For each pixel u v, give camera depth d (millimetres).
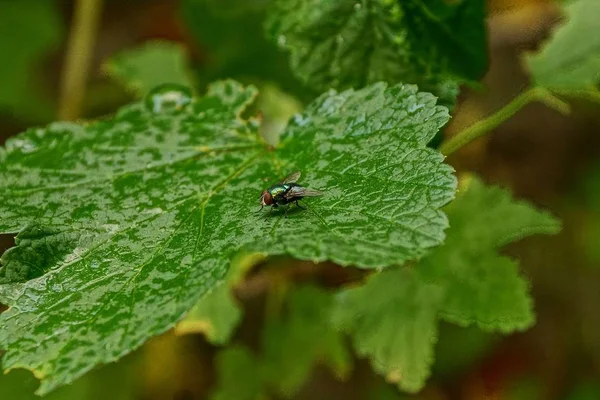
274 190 259
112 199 272
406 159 259
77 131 291
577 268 516
